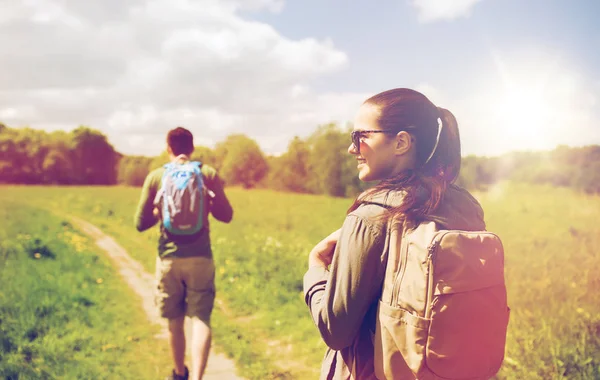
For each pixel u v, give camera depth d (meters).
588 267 5.14
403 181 1.28
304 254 7.59
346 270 1.24
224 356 4.34
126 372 3.92
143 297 6.44
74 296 5.84
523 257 6.34
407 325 1.16
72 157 84.94
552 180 26.02
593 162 24.36
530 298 4.54
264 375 3.87
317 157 42.03
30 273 6.82
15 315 4.89
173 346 3.48
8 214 17.39
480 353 1.17
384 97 1.33
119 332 4.91
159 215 3.38
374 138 1.32
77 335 4.64
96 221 17.58
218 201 3.46
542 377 3.23
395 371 1.17
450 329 1.13
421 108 1.31
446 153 1.37
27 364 3.83
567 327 3.81
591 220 10.13
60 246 9.43
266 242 8.67
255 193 39.53
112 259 9.24
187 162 3.46
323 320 1.29
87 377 3.76
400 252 1.20
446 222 1.24
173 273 3.36
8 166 81.31
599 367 3.20
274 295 5.98
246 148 64.62
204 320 3.35
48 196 35.25
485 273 1.18
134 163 72.06
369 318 1.29
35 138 85.38
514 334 3.83
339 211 17.44
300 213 16.98
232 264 7.45
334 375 1.40
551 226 10.05
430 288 1.14
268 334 4.88
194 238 3.34
